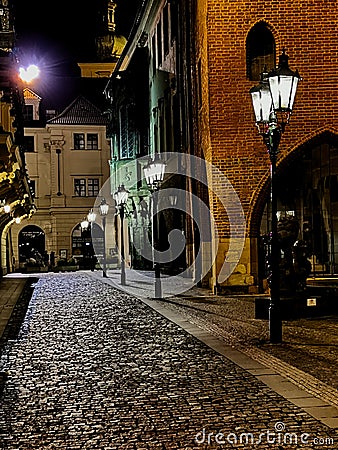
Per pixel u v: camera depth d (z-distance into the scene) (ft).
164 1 114.62
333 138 75.46
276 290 42.04
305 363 34.71
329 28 75.10
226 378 31.89
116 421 25.49
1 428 25.05
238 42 74.64
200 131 85.10
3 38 64.85
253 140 74.64
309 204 83.76
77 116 203.82
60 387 31.60
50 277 131.54
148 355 39.09
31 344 44.34
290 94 41.65
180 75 100.58
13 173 93.15
